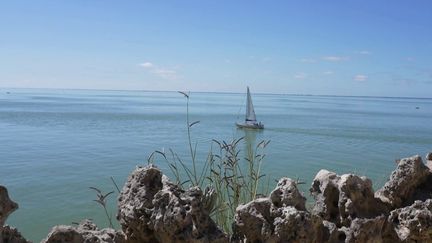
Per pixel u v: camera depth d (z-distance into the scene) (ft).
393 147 173.88
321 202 18.84
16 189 88.38
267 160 104.32
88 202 75.31
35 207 73.56
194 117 352.08
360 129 265.54
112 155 137.49
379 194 20.25
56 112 386.11
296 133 225.15
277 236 16.11
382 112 585.22
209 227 15.79
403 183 19.57
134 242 16.67
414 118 439.22
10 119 294.87
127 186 16.97
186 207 15.58
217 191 21.07
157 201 15.79
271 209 16.60
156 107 570.46
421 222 18.03
